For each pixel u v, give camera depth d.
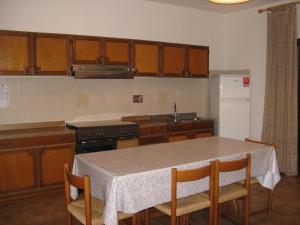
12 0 3.92
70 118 4.42
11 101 4.00
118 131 4.17
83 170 2.61
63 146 3.81
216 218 2.57
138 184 2.22
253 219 3.20
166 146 3.18
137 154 2.81
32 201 3.68
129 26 4.81
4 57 3.58
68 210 2.42
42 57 3.79
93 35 4.50
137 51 4.48
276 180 3.15
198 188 2.55
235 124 5.20
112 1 4.62
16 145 3.53
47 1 4.14
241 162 2.63
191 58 5.04
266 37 5.16
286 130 4.70
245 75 5.22
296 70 4.66
